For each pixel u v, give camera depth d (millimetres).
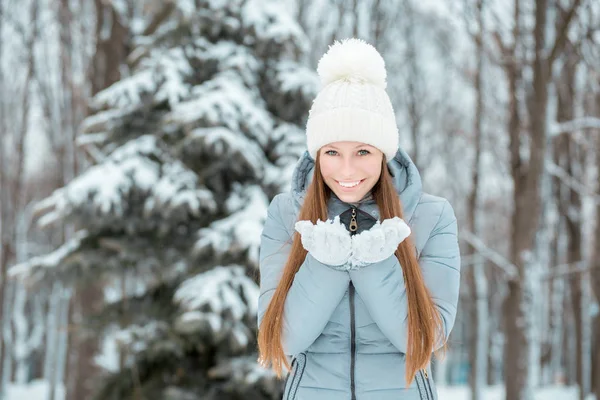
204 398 7633
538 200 10578
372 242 1950
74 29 16172
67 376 15680
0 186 18906
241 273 7762
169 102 8461
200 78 8867
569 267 16219
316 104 2248
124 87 8469
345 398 2166
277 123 8766
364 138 2145
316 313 2068
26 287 8219
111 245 7965
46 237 29297
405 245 2135
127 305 8273
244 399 7711
